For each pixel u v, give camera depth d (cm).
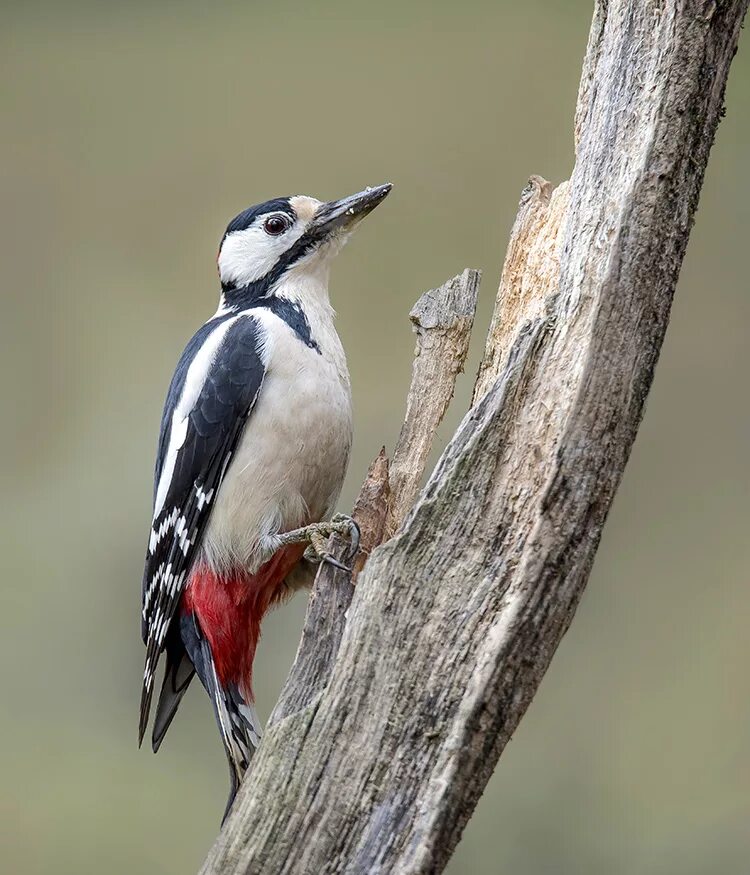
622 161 606
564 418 586
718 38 600
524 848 1091
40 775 1219
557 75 1500
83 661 1286
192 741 1227
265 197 1494
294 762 591
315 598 664
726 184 1420
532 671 580
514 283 686
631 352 591
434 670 580
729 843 1076
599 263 597
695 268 1396
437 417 705
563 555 582
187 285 1468
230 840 596
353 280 1418
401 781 577
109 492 1373
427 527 591
